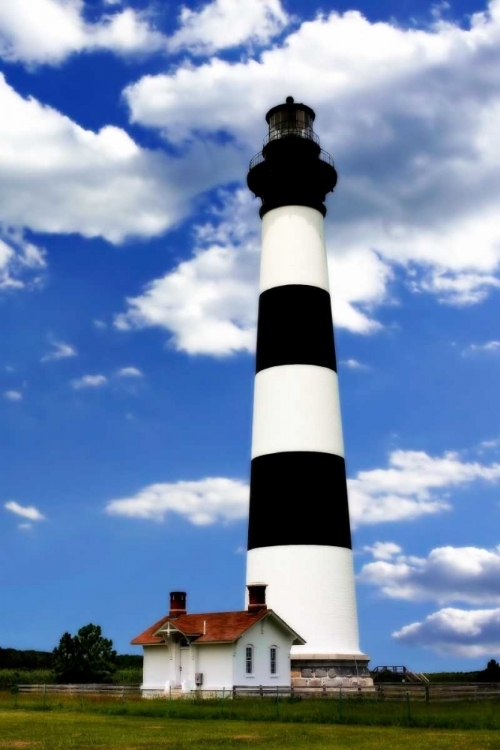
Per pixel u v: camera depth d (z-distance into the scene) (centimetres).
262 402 4656
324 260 4916
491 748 2197
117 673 6209
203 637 4147
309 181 4916
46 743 2292
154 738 2431
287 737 2475
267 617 4206
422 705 3616
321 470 4469
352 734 2573
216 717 3192
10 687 5566
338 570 4375
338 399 4741
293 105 5103
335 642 4275
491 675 5678
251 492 4622
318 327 4709
